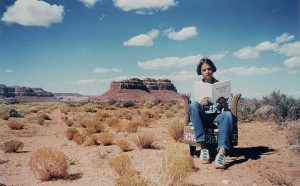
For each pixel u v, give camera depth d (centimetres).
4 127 793
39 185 246
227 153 311
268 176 241
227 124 271
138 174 258
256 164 276
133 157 337
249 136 429
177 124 445
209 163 285
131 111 1515
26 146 461
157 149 381
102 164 309
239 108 638
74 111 1805
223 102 287
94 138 451
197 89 291
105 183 242
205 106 300
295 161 281
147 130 613
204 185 225
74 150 407
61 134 626
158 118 998
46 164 261
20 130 715
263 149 337
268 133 443
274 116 585
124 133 579
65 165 267
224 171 259
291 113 570
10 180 261
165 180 201
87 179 257
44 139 546
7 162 338
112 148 406
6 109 1287
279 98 622
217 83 283
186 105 309
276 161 284
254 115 617
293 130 390
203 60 305
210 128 293
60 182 252
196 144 297
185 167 205
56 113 1630
